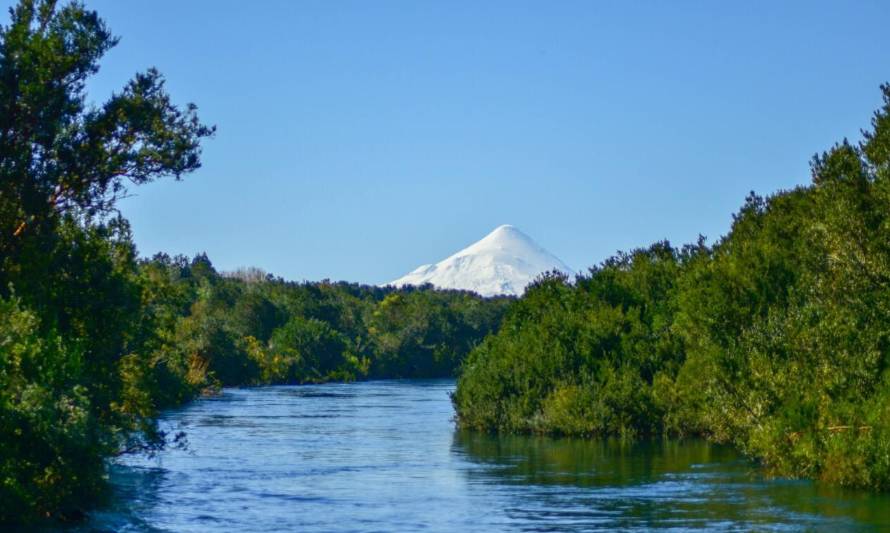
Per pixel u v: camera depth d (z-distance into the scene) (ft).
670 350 191.42
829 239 113.19
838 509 92.73
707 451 153.17
